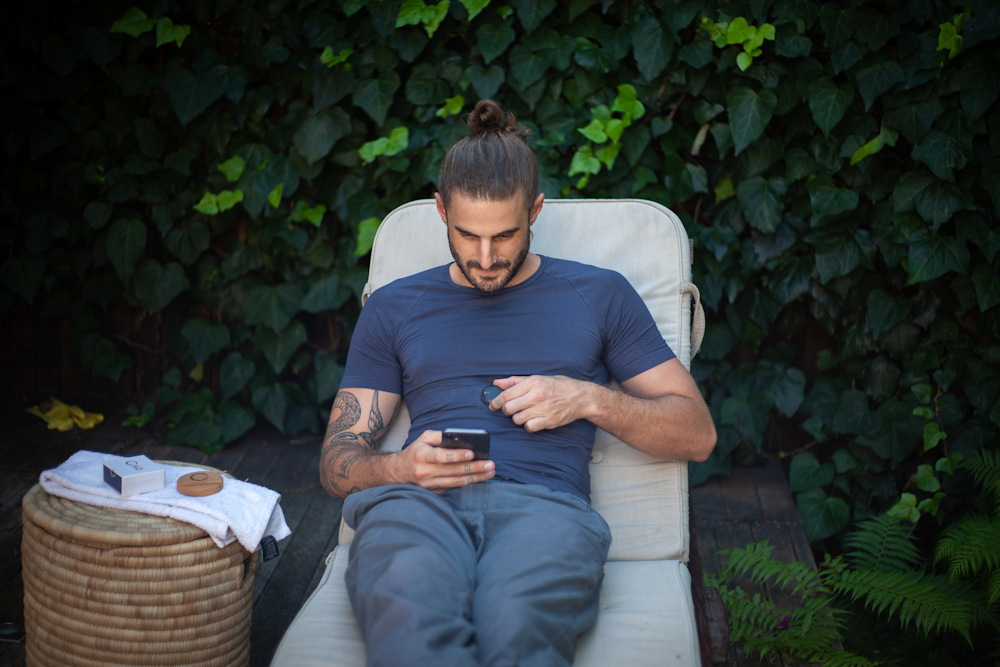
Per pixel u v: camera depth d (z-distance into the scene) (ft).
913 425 8.13
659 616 4.44
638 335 5.32
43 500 4.97
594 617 4.32
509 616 3.79
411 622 3.61
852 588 6.83
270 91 8.73
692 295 6.08
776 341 8.87
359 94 8.35
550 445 4.99
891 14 7.47
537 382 4.79
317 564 7.32
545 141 8.33
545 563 4.12
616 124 8.14
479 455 4.52
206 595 4.74
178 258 9.22
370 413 5.35
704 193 8.67
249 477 8.76
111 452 9.08
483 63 8.34
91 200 9.44
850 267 8.05
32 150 8.95
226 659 4.92
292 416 9.43
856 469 8.43
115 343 9.89
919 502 8.39
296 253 9.20
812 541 8.19
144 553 4.56
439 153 8.44
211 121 8.80
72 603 4.71
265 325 9.12
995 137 7.38
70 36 8.80
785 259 8.40
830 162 7.99
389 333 5.46
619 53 8.06
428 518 4.31
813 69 7.79
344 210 8.83
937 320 8.04
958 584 7.09
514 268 5.01
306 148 8.50
